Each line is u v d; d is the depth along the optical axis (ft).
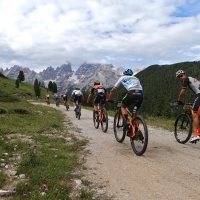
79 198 12.74
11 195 12.71
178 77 24.61
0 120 37.17
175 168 17.30
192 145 24.97
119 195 13.07
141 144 21.17
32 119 44.45
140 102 22.48
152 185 14.30
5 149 20.98
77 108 54.90
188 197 12.66
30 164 16.85
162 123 47.19
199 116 22.57
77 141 26.94
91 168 17.53
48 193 12.84
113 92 24.45
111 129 37.35
